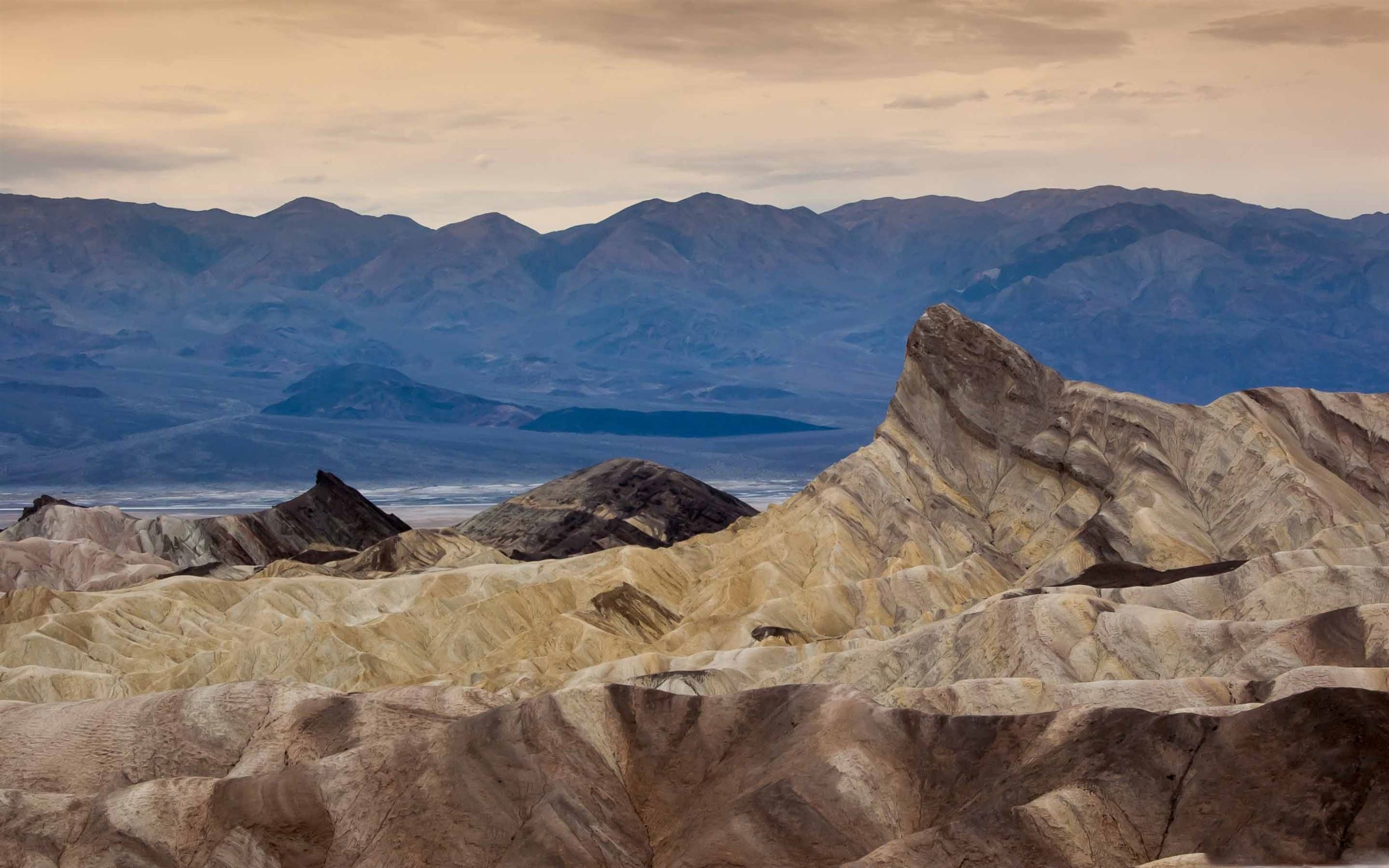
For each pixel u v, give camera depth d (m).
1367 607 86.38
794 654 104.19
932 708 78.62
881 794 69.56
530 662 111.62
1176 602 104.12
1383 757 61.69
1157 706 77.19
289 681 82.69
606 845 69.38
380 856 70.00
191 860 69.44
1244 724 65.62
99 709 81.88
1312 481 131.62
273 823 71.25
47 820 71.44
